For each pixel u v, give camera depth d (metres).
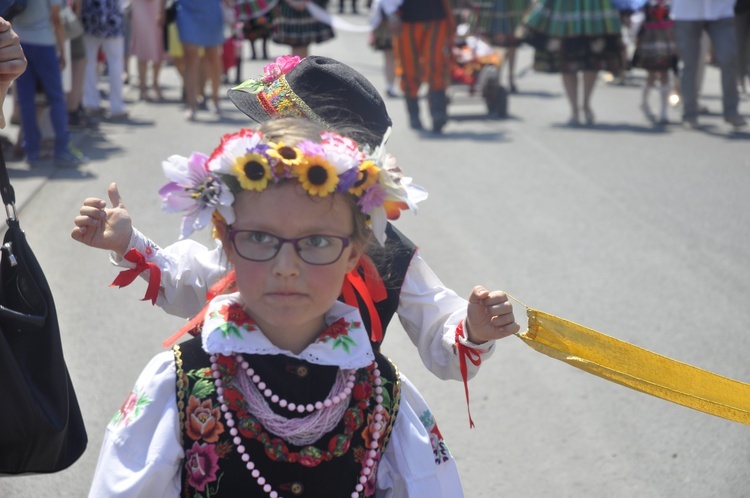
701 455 3.88
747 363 4.69
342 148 1.78
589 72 10.98
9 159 8.21
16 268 2.06
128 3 13.19
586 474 3.74
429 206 7.36
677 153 9.48
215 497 1.81
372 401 1.92
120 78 10.56
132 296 5.36
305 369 1.87
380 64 16.67
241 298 1.89
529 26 11.09
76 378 4.36
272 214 1.76
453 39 10.46
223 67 14.14
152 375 1.86
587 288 5.68
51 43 7.73
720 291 5.68
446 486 2.04
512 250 6.34
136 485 1.77
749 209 7.46
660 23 10.81
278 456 1.83
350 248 1.85
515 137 10.36
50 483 3.60
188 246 2.23
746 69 12.67
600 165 8.95
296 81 2.19
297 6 12.34
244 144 1.75
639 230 6.86
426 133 10.60
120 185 7.54
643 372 2.13
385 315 2.20
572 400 4.34
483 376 4.56
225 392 1.83
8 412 1.96
